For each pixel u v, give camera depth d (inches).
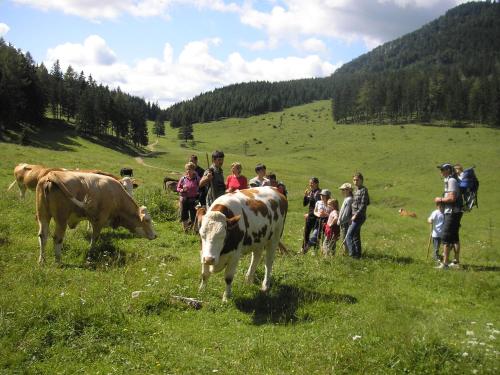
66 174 432.8
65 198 413.7
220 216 326.0
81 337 258.2
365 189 510.0
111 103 4436.5
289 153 5531.5
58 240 415.5
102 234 533.3
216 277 394.9
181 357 252.5
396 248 624.7
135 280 365.1
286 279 405.7
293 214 949.2
